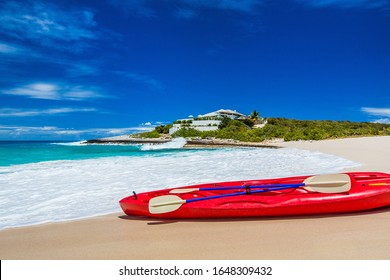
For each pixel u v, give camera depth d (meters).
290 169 7.84
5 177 7.10
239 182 4.08
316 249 2.47
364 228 2.90
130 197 3.76
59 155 15.93
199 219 3.45
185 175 6.99
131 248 2.70
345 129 43.66
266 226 3.10
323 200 3.29
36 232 3.22
